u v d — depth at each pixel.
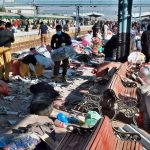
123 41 16.75
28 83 14.03
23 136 6.80
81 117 9.50
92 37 26.72
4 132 8.19
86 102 9.73
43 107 9.70
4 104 10.85
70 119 9.14
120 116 9.64
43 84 11.25
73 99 11.29
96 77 13.63
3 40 13.92
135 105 9.04
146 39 16.58
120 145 6.18
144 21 55.34
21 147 6.56
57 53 14.30
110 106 9.32
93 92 10.17
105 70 13.53
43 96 10.16
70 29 50.53
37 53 16.67
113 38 17.78
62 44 14.39
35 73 15.24
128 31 16.75
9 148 6.53
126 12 16.59
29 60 15.29
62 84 14.05
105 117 6.19
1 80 12.60
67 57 14.38
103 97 9.39
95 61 20.83
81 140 6.16
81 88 13.33
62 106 10.59
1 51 13.73
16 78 14.86
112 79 10.14
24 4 86.06
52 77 15.27
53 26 72.25
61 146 5.96
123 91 10.41
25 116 9.63
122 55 16.80
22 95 12.02
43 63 16.34
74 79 15.27
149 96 7.81
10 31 14.04
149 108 7.82
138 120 8.46
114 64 13.82
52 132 7.37
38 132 7.01
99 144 5.20
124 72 12.84
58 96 11.39
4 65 13.92
